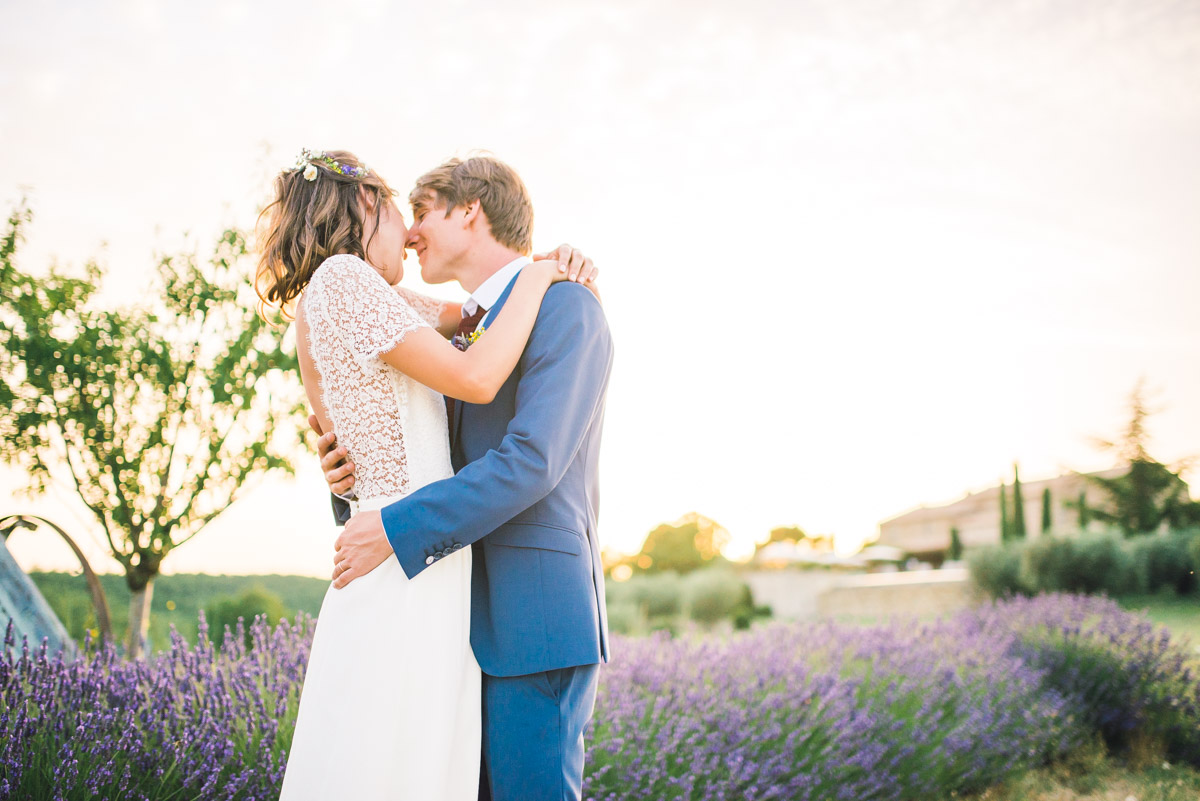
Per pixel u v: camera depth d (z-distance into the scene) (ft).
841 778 10.07
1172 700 14.53
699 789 8.84
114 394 10.73
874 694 12.70
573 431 4.93
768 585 69.62
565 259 5.55
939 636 16.67
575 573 5.15
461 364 4.90
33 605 8.48
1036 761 12.67
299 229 5.50
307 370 5.69
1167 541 34.45
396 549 4.73
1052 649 16.22
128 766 5.96
